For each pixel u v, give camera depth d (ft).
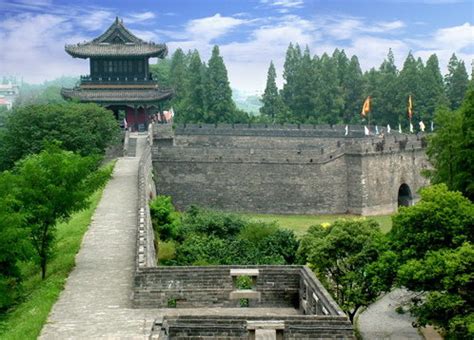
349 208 378.73
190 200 381.60
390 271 173.78
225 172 380.37
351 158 377.09
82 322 122.21
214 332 102.01
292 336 102.53
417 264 161.79
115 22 474.08
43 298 134.31
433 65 534.78
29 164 163.94
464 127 222.07
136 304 131.85
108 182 277.64
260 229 233.96
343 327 102.58
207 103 565.12
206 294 134.72
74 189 167.02
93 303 132.87
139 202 220.02
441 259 160.25
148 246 158.81
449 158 226.79
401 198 406.21
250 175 378.94
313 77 565.94
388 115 545.44
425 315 164.45
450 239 171.12
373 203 379.96
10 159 319.47
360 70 605.73
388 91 538.06
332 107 565.12
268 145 451.12
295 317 104.01
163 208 236.22
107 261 162.40
